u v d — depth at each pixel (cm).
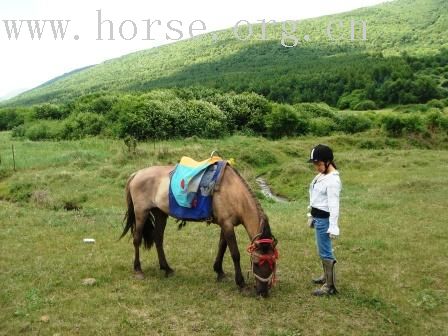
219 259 631
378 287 620
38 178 1808
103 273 664
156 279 644
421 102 6134
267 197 1595
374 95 6369
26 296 574
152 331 495
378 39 12088
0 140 3544
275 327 505
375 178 1953
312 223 580
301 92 7112
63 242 829
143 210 649
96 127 3475
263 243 548
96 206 1433
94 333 489
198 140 3155
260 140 3338
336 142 3262
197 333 491
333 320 521
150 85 9094
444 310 557
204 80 8531
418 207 1153
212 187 583
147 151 2328
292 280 643
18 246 799
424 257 747
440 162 2277
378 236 873
